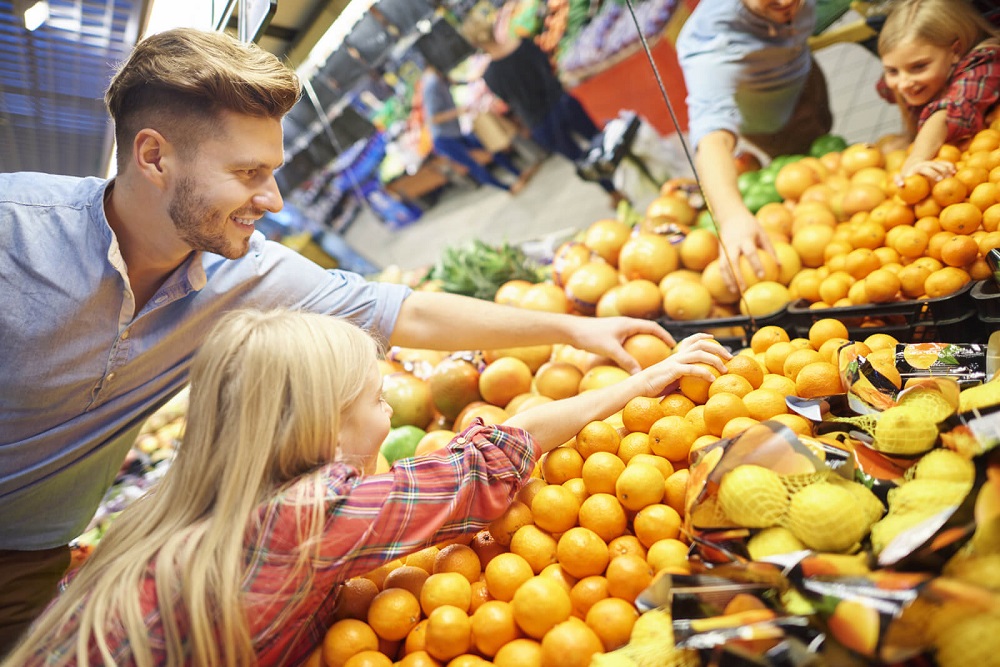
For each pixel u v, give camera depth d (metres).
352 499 0.97
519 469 1.13
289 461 0.97
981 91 1.58
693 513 0.92
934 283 1.40
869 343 1.34
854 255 1.58
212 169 1.11
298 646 1.00
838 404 1.15
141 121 1.10
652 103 2.31
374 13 2.49
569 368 1.65
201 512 0.97
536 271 2.38
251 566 0.90
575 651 0.90
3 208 1.19
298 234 3.31
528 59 2.80
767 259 1.74
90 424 1.34
